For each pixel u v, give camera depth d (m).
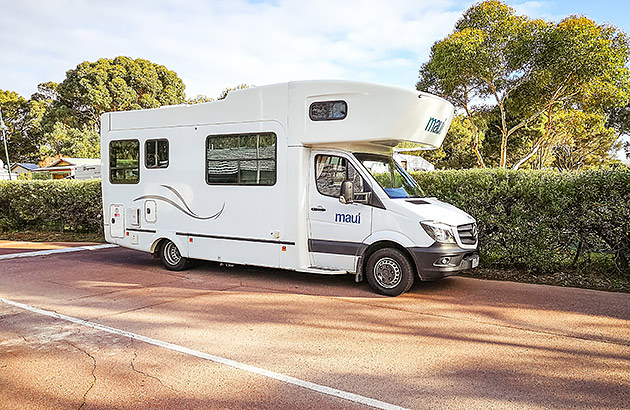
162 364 4.58
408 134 7.04
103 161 9.77
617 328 5.68
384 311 6.36
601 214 7.89
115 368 4.49
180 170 8.74
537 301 6.86
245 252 8.07
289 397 3.89
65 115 44.62
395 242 7.00
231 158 8.15
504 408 3.71
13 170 44.22
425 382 4.18
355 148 7.61
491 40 17.50
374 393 3.96
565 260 8.47
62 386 4.12
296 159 7.50
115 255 11.16
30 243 13.38
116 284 8.03
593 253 8.27
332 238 7.44
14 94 54.62
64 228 15.25
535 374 4.36
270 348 5.00
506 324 5.83
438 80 19.50
